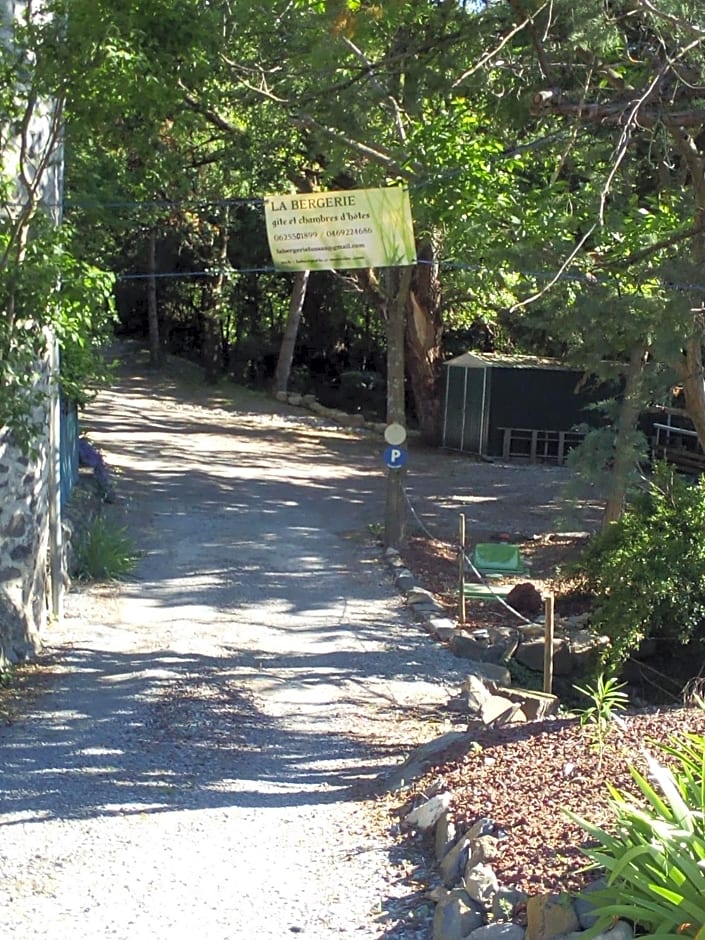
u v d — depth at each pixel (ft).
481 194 34.14
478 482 76.89
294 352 126.72
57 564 36.76
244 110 48.16
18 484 32.48
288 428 95.20
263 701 29.68
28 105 27.94
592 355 29.84
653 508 41.01
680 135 30.89
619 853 14.07
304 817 21.21
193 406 101.96
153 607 39.22
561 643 39.14
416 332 93.30
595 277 30.17
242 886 17.87
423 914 16.37
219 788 23.00
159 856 19.21
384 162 38.65
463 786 20.08
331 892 17.52
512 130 37.09
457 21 33.30
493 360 90.17
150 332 119.03
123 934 16.14
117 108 28.09
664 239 30.71
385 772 23.80
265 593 42.11
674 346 27.58
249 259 113.19
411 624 39.37
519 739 22.54
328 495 66.03
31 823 20.81
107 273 28.96
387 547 51.29
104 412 92.94
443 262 35.78
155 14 27.40
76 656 32.81
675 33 28.50
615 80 30.76
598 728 20.95
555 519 55.26
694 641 40.11
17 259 26.53
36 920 16.63
